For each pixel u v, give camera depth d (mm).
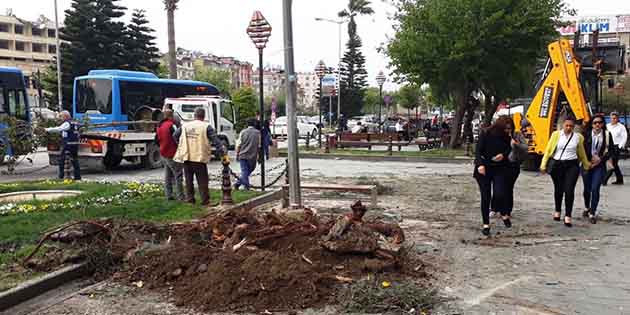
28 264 6320
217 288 5613
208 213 9203
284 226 7141
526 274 6559
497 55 24734
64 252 6535
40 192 11289
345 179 15500
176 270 6105
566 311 5375
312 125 43594
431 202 11703
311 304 5457
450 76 25781
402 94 64438
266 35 11992
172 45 32625
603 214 10359
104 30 46875
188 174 10289
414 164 21391
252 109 47844
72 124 14508
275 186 13906
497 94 29594
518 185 14617
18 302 5523
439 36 24859
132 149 18734
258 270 5797
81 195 10508
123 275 6289
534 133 17500
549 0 24891
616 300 5688
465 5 24094
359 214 6832
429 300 5574
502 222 9562
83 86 21750
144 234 7418
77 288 6039
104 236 7062
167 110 10555
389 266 6355
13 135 16422
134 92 22125
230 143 24125
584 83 18094
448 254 7410
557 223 9500
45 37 104312
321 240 6555
